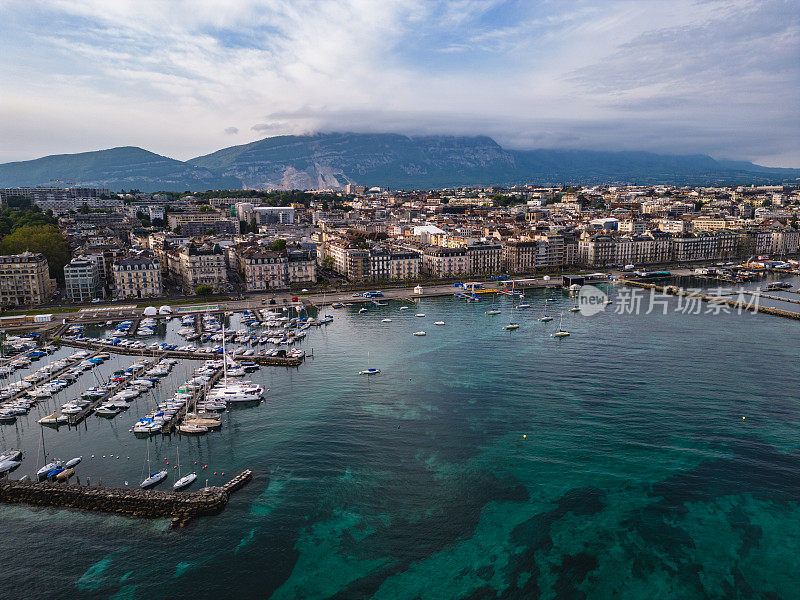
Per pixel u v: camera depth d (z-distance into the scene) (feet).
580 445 579.07
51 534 458.50
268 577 409.28
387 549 435.53
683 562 420.36
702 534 447.83
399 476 527.81
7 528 465.88
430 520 467.11
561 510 477.36
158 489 513.04
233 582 404.98
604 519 466.29
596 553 429.79
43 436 625.82
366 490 506.89
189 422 642.63
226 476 534.37
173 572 415.03
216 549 437.58
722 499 488.85
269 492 508.12
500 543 440.86
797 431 603.67
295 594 393.29
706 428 612.29
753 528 453.99
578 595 391.65
